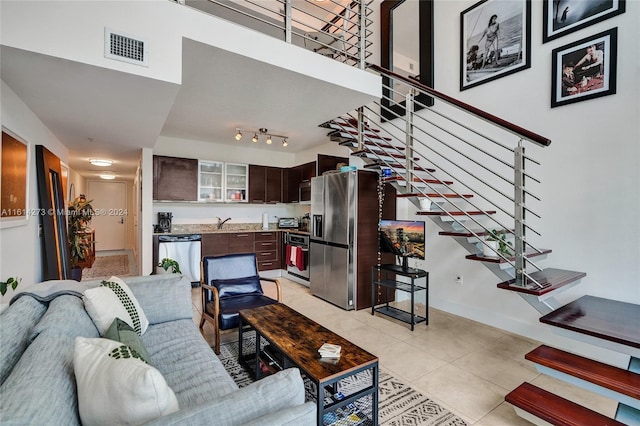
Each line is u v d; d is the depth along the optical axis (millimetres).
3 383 903
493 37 3291
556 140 2779
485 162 3363
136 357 976
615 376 1664
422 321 3375
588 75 2578
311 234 4527
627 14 2381
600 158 2514
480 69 3416
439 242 3824
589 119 2578
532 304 2266
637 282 2316
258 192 5820
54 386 872
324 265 4223
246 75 2641
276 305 2564
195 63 2414
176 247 4703
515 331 3070
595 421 1602
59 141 3848
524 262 2227
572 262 2664
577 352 2637
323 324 3330
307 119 3963
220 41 2197
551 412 1668
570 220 2680
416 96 4109
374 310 3740
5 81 2021
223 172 5480
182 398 1338
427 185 3119
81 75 1911
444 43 3826
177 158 4977
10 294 2205
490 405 1953
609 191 2467
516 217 2244
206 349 1844
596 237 2527
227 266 3176
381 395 2049
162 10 1984
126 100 2406
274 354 2295
